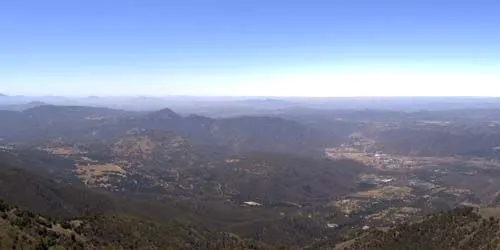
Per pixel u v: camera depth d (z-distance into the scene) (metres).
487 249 125.31
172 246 150.62
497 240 126.94
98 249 114.81
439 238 142.12
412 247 143.62
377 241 158.38
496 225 135.25
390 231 162.88
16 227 104.81
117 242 131.38
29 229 107.19
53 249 102.44
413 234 151.62
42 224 115.88
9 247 95.25
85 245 113.25
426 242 143.12
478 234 134.38
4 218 107.81
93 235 129.12
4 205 116.19
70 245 108.25
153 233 161.62
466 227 141.25
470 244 131.50
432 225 151.75
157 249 138.00
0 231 100.19
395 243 151.25
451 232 142.25
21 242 98.81
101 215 160.00
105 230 140.50
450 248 134.12
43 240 103.62
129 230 150.38
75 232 123.12
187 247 159.25
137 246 134.38
